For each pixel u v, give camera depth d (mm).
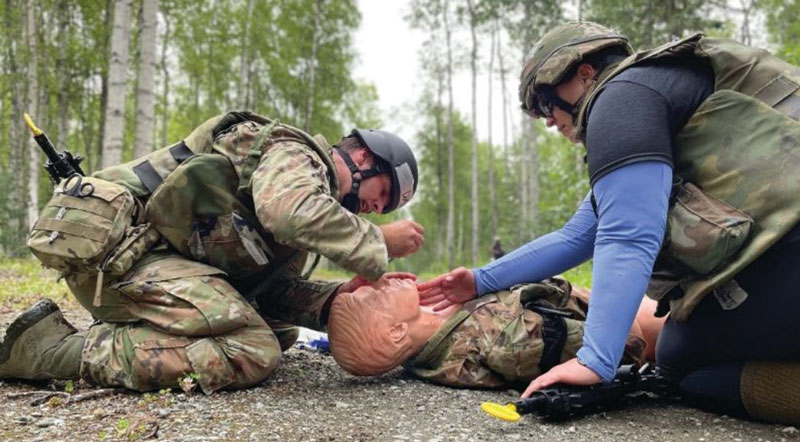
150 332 2217
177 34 21156
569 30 2143
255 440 1741
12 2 17156
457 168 37531
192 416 1943
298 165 2229
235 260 2416
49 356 2293
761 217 1796
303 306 2729
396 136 2613
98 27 17203
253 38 20641
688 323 2088
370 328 2398
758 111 1839
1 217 12133
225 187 2309
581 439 1838
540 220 14094
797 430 1942
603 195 1890
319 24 22391
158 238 2369
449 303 2627
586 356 1913
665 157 1851
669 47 1967
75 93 19016
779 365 1957
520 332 2361
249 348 2246
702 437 1876
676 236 1864
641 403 2246
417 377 2605
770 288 1841
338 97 23750
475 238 25469
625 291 1846
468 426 1941
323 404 2143
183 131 25781
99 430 1812
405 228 2484
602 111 1925
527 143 28938
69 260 2158
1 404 2080
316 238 2143
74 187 2227
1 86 19516
